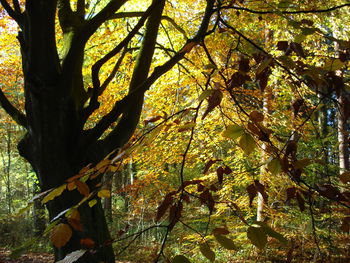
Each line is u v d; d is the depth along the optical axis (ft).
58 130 10.02
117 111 10.12
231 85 3.15
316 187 3.06
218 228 2.64
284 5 4.61
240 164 19.08
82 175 3.23
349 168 24.39
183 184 2.94
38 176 10.44
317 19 16.94
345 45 2.98
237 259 20.90
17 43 20.74
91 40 18.90
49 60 9.51
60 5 12.57
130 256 24.79
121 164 3.38
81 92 12.60
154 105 19.79
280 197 19.95
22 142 10.68
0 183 53.52
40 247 31.30
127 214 39.14
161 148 17.10
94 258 9.44
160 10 12.62
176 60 9.75
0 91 11.27
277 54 15.35
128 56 19.95
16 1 10.16
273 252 19.95
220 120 16.39
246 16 11.43
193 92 18.24
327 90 3.10
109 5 9.36
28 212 42.57
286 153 3.00
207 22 5.64
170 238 23.76
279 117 16.85
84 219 9.68
